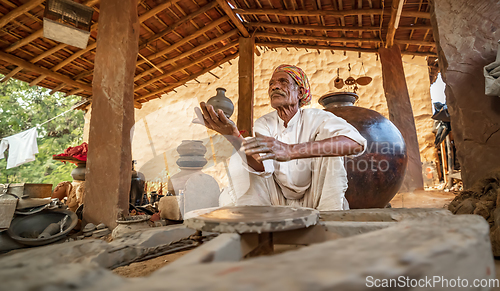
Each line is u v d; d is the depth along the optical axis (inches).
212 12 236.5
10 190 112.5
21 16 191.0
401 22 218.1
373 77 326.0
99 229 109.3
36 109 602.9
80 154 165.0
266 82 356.2
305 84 79.4
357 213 41.3
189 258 18.6
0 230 94.0
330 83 336.5
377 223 34.1
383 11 207.3
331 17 229.5
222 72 369.7
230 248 25.3
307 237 35.9
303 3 221.0
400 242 16.3
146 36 239.9
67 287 12.7
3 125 562.3
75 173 165.2
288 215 34.5
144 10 214.1
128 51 124.0
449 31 112.3
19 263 17.1
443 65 114.3
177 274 12.2
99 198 116.3
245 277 11.1
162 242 40.3
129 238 37.9
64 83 272.7
